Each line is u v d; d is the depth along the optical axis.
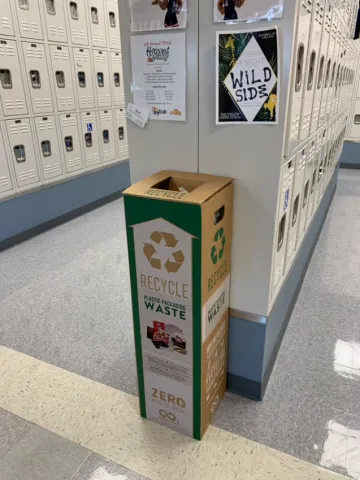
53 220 4.00
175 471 1.46
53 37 3.55
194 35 1.28
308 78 1.52
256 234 1.46
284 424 1.66
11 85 3.26
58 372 1.98
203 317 1.35
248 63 1.23
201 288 1.28
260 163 1.34
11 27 3.15
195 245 1.22
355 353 2.09
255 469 1.46
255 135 1.32
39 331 2.32
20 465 1.50
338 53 2.29
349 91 3.85
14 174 3.45
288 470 1.46
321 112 2.07
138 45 1.38
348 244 3.46
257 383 1.74
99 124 4.36
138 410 1.74
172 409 1.59
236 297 1.60
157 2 1.29
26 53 3.32
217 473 1.45
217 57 1.27
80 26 3.82
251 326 1.62
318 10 1.47
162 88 1.41
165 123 1.46
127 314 2.49
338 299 2.60
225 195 1.34
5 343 2.21
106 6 4.09
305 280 2.85
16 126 3.38
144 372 1.57
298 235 2.09
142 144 1.54
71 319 2.44
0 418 1.70
